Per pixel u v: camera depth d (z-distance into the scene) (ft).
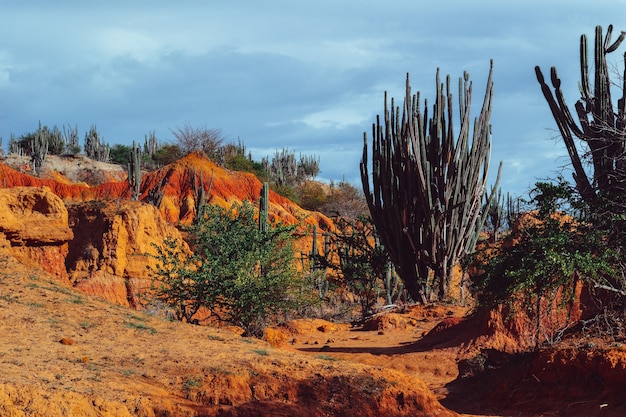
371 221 105.29
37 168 232.73
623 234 47.88
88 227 78.38
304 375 37.55
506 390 42.60
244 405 33.96
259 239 70.38
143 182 193.36
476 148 92.99
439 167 92.02
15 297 45.55
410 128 89.81
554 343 44.14
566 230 49.49
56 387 30.73
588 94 52.80
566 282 46.65
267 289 67.10
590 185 52.03
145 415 31.22
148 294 72.95
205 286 66.23
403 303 104.88
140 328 44.57
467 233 94.63
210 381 35.55
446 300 93.45
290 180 281.33
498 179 99.76
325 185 286.05
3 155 248.32
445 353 59.31
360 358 59.00
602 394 38.29
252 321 67.41
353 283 105.09
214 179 198.08
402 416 36.22
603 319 44.37
